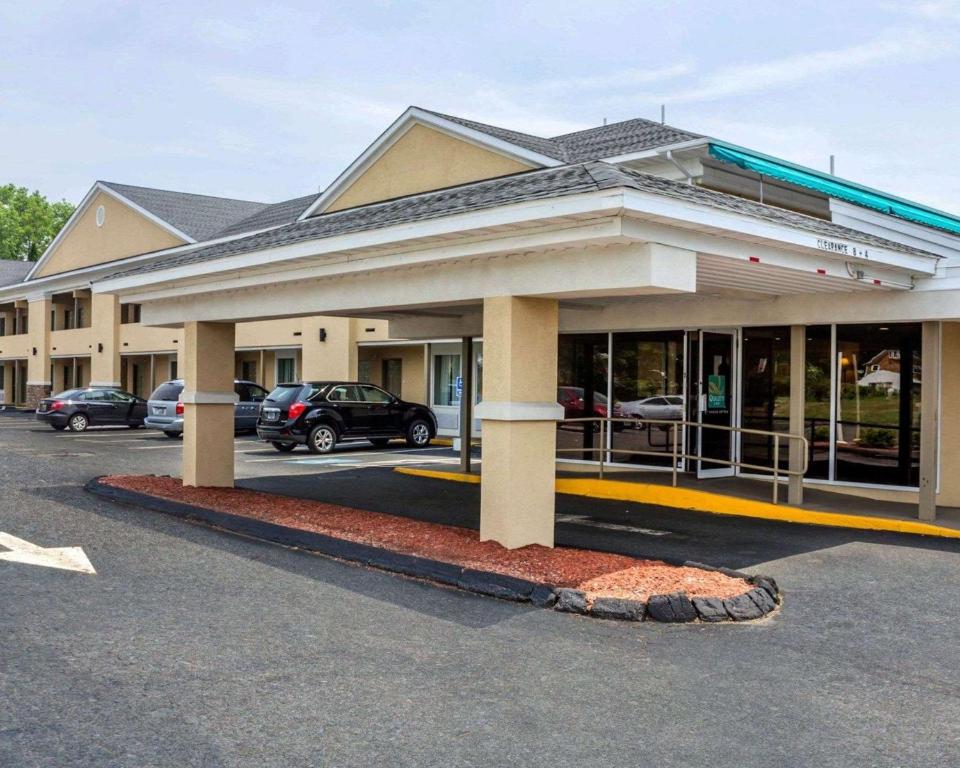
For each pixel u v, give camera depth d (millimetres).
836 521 11547
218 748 4656
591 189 7066
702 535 10742
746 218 7941
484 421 9188
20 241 79688
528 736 4887
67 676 5609
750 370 14828
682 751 4738
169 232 33000
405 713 5168
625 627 6918
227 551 9406
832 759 4680
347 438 22109
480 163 16812
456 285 9320
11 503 12211
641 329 14586
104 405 28609
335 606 7352
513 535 9000
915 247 12008
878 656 6340
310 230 10938
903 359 13109
